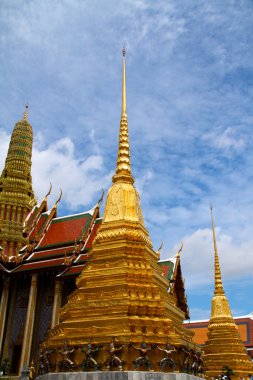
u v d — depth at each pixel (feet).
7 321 149.18
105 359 59.67
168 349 60.59
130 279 67.36
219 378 115.34
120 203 78.84
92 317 64.39
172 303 78.89
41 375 65.51
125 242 72.74
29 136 205.77
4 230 168.35
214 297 146.61
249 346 198.80
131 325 61.67
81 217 164.76
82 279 71.72
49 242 160.76
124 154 86.53
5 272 149.69
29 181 194.29
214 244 157.69
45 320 144.77
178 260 150.41
